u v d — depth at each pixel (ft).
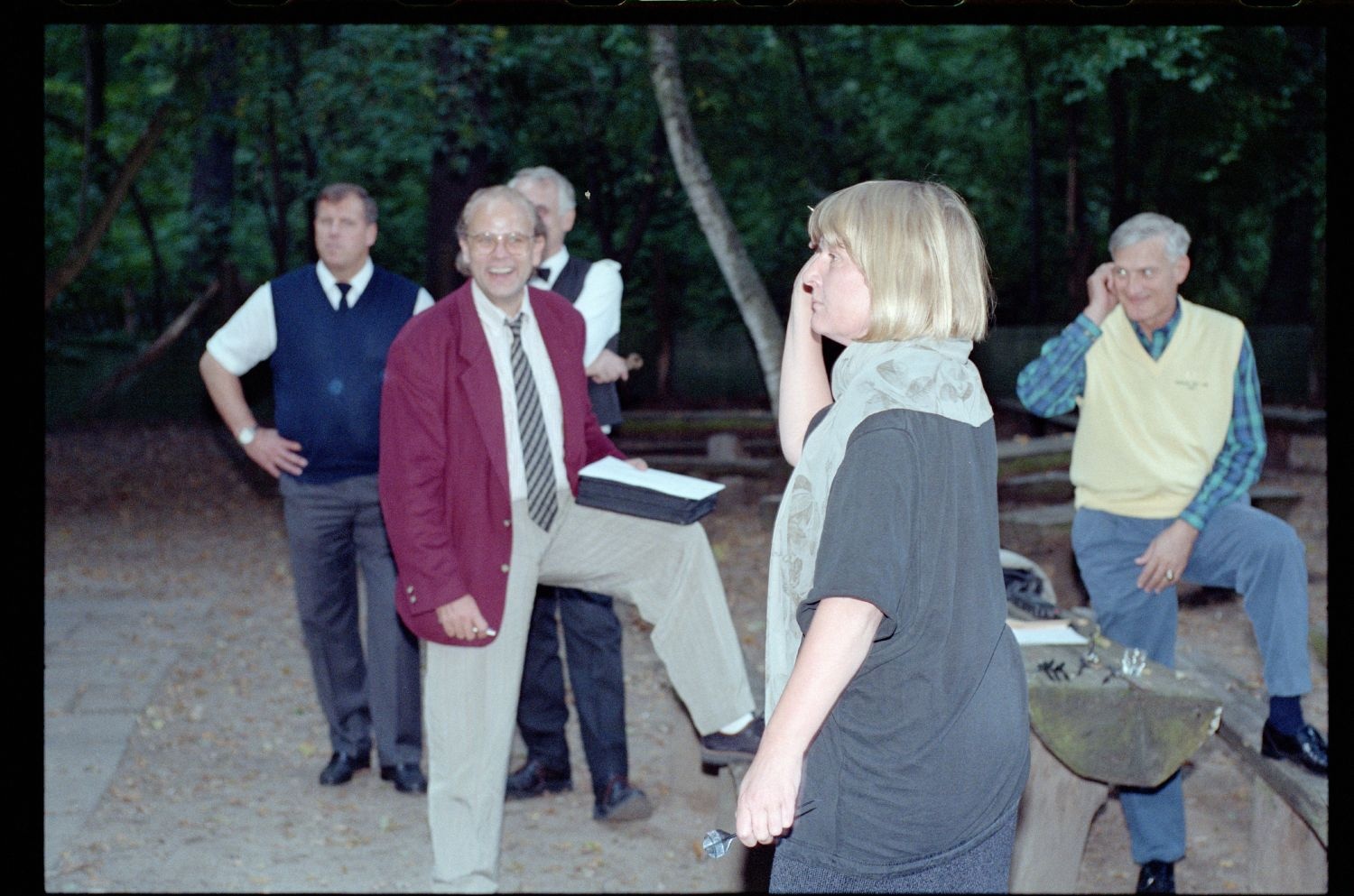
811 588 6.53
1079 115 58.90
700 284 64.59
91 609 24.57
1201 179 54.70
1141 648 13.05
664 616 12.53
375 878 13.37
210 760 16.74
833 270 6.94
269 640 22.58
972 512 6.71
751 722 12.76
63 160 68.49
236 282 54.54
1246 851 14.03
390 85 38.60
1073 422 37.06
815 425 7.28
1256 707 13.58
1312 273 61.46
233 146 66.85
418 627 11.80
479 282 11.59
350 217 14.44
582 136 51.52
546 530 12.07
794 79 58.90
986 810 6.82
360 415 14.66
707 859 13.78
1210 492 12.33
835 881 6.85
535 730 15.34
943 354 6.80
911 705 6.65
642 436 36.94
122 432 52.80
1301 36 48.78
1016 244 67.36
